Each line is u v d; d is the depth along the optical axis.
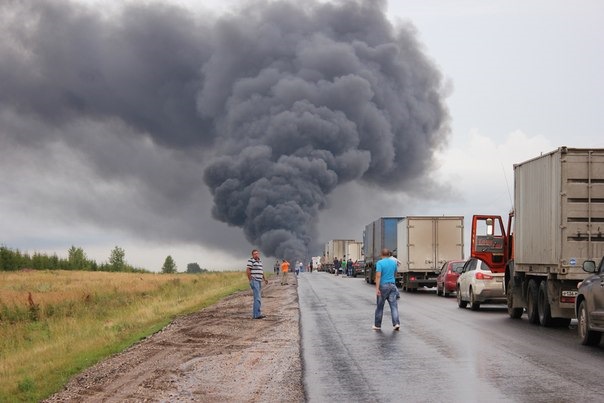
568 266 18.27
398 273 45.72
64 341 19.44
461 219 42.16
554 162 18.92
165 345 16.66
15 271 85.12
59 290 43.81
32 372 13.91
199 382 11.38
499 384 10.45
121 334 19.81
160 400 10.02
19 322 25.75
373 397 9.62
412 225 42.16
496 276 25.86
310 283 54.72
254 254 23.08
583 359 13.03
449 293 36.31
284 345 15.77
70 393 11.02
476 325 20.11
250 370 12.42
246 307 28.16
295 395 9.96
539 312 20.08
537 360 12.92
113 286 46.50
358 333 17.91
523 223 21.50
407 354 13.89
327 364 12.70
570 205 18.41
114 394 10.70
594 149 18.44
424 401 9.29
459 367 12.15
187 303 31.30
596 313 14.35
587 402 9.05
